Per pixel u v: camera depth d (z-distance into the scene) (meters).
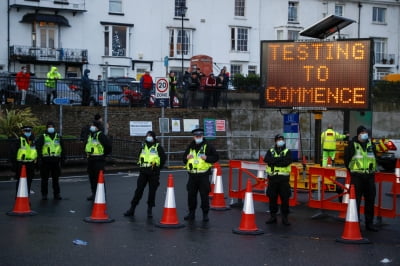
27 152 15.96
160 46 50.97
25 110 26.56
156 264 9.76
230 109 32.97
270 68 17.38
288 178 13.78
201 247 11.09
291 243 11.74
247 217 12.66
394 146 28.42
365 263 10.15
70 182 21.12
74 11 47.62
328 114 35.94
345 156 13.29
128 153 27.58
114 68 49.59
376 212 14.11
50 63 47.41
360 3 57.69
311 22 56.12
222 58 53.09
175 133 30.88
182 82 36.66
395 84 39.56
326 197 18.31
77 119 28.70
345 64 16.55
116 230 12.59
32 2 46.34
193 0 51.84
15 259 9.84
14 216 13.97
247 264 9.90
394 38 59.59
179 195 18.41
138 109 30.16
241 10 53.97
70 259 9.94
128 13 49.91
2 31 46.19
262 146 33.94
